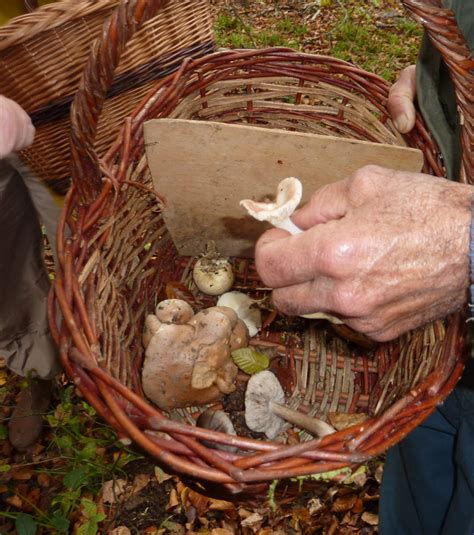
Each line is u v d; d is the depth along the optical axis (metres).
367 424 0.38
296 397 0.60
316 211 0.40
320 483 0.45
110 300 0.54
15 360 0.73
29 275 0.67
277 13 1.85
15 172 0.59
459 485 0.51
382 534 0.62
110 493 0.73
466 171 0.42
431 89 0.52
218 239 0.67
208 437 0.37
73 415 0.79
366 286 0.35
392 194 0.36
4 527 0.71
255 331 0.64
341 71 0.60
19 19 0.53
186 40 0.69
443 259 0.34
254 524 0.69
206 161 0.58
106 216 0.51
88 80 0.40
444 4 0.48
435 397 0.39
